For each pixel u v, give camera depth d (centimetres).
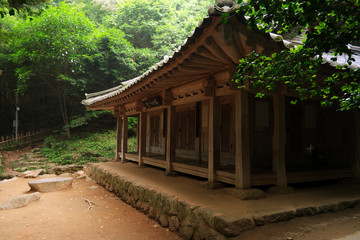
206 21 337
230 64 454
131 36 1891
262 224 370
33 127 1881
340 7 183
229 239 345
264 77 247
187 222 438
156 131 1089
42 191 852
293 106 699
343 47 190
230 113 672
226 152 682
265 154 644
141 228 516
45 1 679
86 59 1597
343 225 381
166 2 1986
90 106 1201
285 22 213
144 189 616
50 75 1620
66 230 516
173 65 486
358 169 626
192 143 837
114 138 1650
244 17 313
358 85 201
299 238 336
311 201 451
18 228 529
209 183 570
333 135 701
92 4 2145
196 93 645
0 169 1281
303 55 218
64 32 1389
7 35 817
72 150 1477
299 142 702
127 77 1739
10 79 1753
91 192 870
